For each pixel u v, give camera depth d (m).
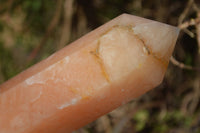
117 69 0.17
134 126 0.39
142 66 0.17
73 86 0.18
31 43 0.46
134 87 0.18
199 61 0.38
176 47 0.38
